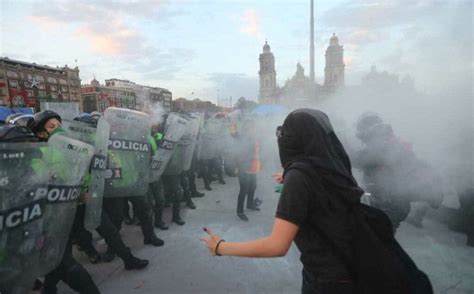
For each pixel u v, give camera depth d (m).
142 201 3.12
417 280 1.03
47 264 1.60
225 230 3.64
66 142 1.66
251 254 1.02
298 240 1.05
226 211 4.38
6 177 1.32
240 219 4.01
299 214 0.97
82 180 1.83
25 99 36.75
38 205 1.49
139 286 2.43
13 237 1.37
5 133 1.55
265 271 2.63
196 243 3.24
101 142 2.26
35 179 1.46
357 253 0.97
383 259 0.96
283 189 1.01
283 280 2.48
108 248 2.92
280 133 1.14
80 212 2.22
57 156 1.60
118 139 2.75
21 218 1.40
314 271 1.03
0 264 1.32
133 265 2.70
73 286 2.04
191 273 2.62
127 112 2.79
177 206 3.87
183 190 4.57
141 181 2.95
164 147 3.41
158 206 3.69
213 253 1.14
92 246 2.85
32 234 1.47
